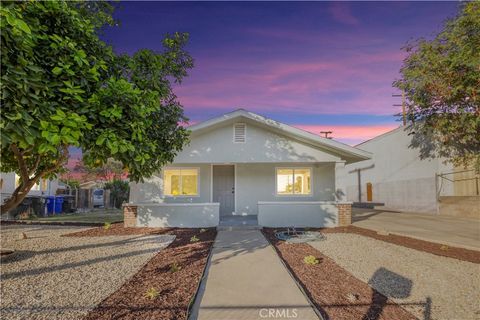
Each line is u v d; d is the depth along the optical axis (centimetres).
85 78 380
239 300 436
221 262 636
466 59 1147
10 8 304
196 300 436
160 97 558
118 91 389
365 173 2445
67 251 750
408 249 783
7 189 1756
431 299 458
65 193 2412
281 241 880
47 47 353
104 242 870
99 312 393
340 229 1101
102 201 2748
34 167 526
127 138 413
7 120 277
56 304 420
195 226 1150
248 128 1216
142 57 544
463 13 1172
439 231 1033
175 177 1365
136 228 1130
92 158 421
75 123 328
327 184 1412
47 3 369
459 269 609
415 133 1820
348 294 469
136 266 613
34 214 1672
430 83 1353
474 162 1432
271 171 1420
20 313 390
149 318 376
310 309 407
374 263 649
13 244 834
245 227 1080
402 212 1878
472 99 1266
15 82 278
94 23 517
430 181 1736
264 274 554
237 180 1411
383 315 401
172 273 562
